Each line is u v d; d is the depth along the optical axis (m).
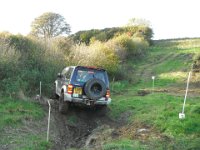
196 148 9.73
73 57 23.83
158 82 29.11
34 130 11.77
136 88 25.39
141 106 16.55
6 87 15.61
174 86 26.75
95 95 14.14
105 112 14.89
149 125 12.28
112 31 61.84
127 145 9.77
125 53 42.75
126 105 16.94
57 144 11.00
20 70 17.77
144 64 43.38
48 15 53.16
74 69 14.52
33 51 21.12
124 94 21.94
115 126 13.47
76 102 14.31
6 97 14.89
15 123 11.87
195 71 33.88
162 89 24.70
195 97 20.11
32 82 17.70
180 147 9.79
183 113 12.27
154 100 18.11
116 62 29.84
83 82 14.37
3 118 11.98
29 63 19.31
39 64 19.70
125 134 11.47
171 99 18.44
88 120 14.38
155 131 11.55
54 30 53.50
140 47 52.69
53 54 21.72
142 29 67.62
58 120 13.70
